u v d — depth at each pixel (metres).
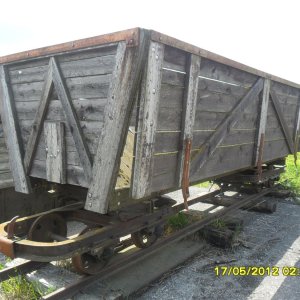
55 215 3.48
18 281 3.31
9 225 2.86
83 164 2.88
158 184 2.91
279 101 5.47
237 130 4.20
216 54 3.31
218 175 4.02
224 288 3.59
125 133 2.57
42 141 3.29
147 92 2.52
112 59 2.60
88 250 3.01
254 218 6.05
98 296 3.19
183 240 4.76
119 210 3.32
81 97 2.86
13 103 3.54
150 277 3.69
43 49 3.03
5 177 4.85
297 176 9.59
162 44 2.60
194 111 3.14
